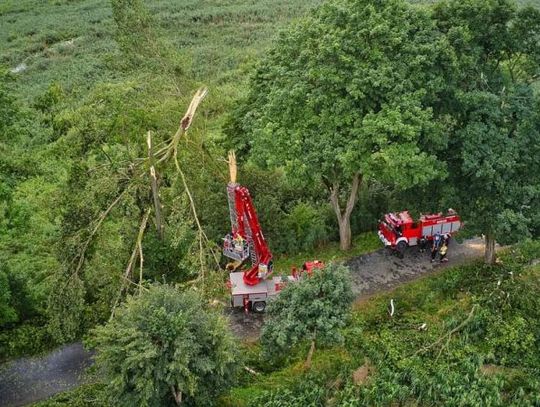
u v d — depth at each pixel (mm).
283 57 27703
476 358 23375
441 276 28125
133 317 18969
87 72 52812
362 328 25016
